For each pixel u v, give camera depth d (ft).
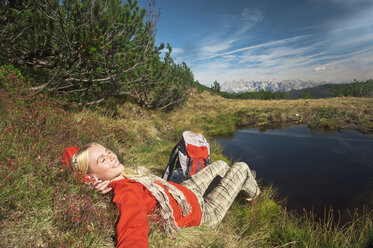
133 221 4.32
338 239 8.38
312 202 13.96
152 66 22.65
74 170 5.53
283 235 8.72
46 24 13.44
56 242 4.26
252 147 27.58
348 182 16.65
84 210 5.09
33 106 10.88
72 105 15.62
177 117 35.55
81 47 13.35
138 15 18.48
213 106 58.34
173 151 10.56
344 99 79.05
